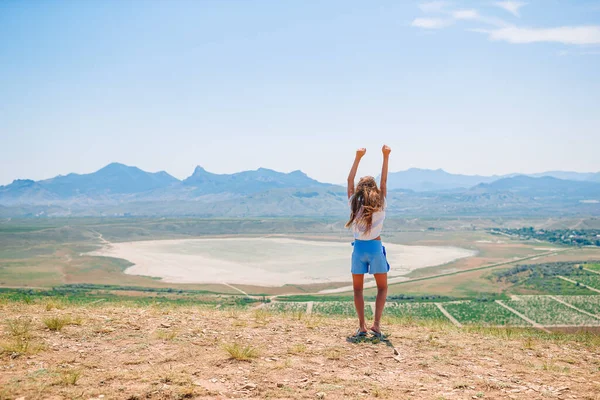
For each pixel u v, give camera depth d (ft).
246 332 28.73
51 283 428.56
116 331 26.96
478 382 20.94
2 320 28.43
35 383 17.61
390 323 38.14
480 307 306.14
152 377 18.97
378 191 27.66
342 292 372.38
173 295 354.13
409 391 19.25
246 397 17.69
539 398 19.13
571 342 33.58
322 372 21.27
